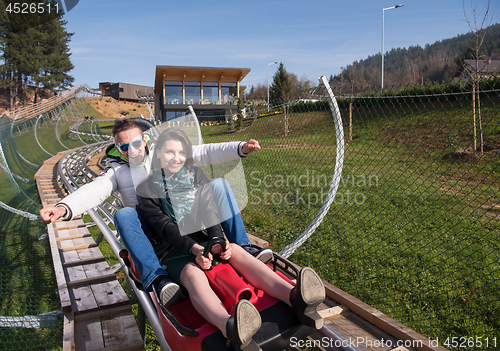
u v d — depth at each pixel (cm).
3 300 348
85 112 4622
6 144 1195
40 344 284
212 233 219
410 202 572
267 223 530
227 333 158
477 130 781
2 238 516
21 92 5000
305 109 721
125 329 296
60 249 479
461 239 430
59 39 4906
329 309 292
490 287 323
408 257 396
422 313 295
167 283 198
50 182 1020
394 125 920
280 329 174
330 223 504
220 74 3466
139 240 216
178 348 183
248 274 209
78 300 339
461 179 690
